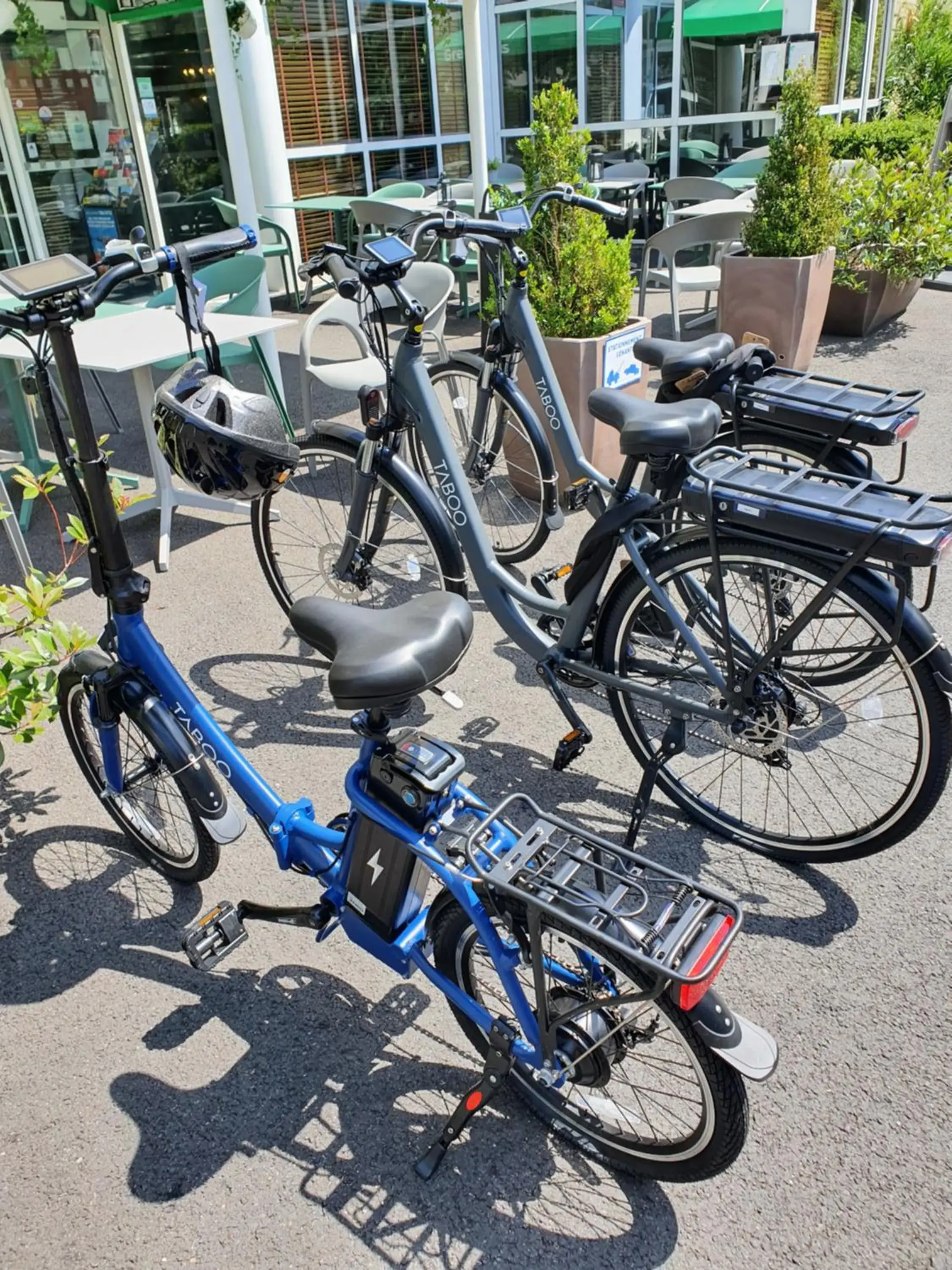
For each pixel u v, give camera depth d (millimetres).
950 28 12258
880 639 2135
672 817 2619
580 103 9781
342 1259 1652
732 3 8594
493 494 4320
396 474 2963
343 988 2180
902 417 2559
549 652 2635
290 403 6012
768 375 2857
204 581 4020
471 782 2752
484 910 1643
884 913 2281
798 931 2242
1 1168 1826
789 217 5453
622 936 1479
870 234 6133
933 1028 1990
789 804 2631
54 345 1859
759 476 2207
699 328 7078
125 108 7977
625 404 2451
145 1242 1693
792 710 2244
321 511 3863
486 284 4203
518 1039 1741
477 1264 1639
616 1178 1769
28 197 7871
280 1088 1957
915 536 1927
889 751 2801
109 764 2291
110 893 2488
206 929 2098
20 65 7547
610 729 2967
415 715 3062
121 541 2086
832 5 9383
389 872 1804
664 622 2486
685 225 5801
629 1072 1921
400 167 9797
